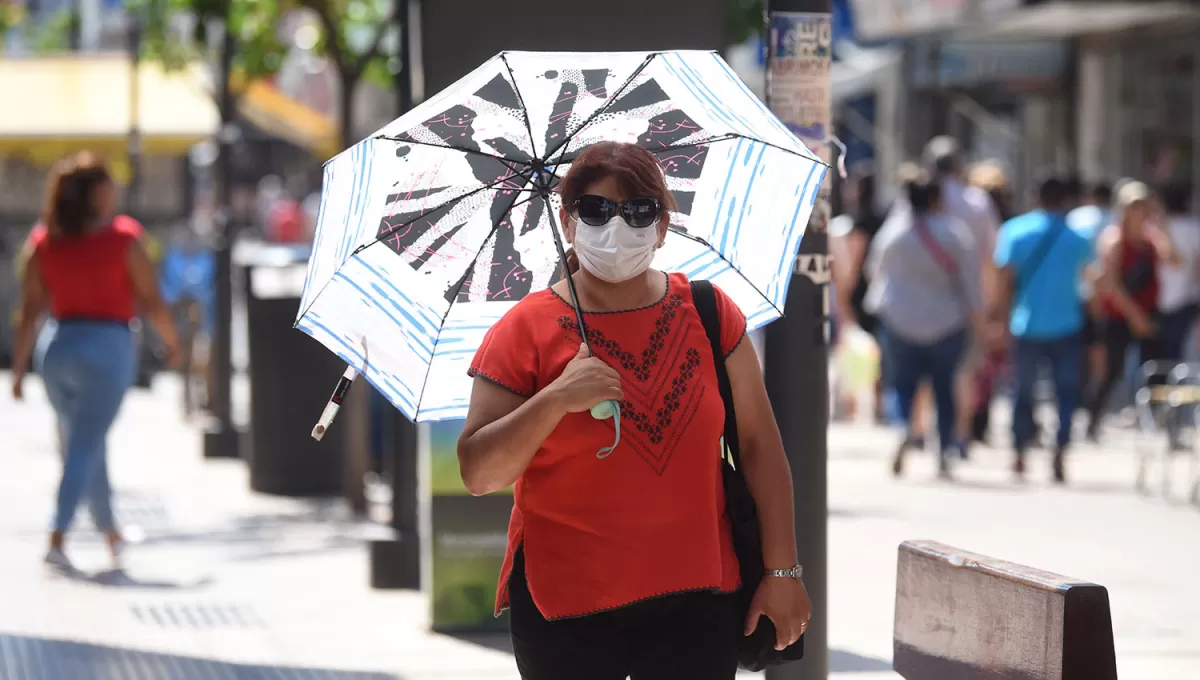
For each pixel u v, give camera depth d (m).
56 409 16.75
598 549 6.74
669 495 6.75
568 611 6.77
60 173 16.59
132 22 35.97
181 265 33.16
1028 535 18.16
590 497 6.74
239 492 22.31
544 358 6.82
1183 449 25.41
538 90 7.32
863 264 27.53
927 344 22.66
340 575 16.38
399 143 7.36
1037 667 8.02
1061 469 22.48
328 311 7.29
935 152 25.59
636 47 13.16
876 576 15.95
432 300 7.50
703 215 7.54
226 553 17.64
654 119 7.48
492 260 7.54
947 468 22.95
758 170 7.45
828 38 9.66
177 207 46.25
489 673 12.38
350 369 7.36
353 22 24.70
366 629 13.92
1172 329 28.97
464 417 7.52
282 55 27.66
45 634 13.67
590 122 7.43
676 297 6.97
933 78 37.78
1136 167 37.12
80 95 43.81
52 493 21.92
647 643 6.86
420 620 14.29
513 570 7.02
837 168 9.78
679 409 6.80
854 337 30.97
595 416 6.61
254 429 22.05
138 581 16.08
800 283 9.66
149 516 20.28
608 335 6.82
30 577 16.23
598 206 6.65
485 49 13.11
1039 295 22.69
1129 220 26.75
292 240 49.28
